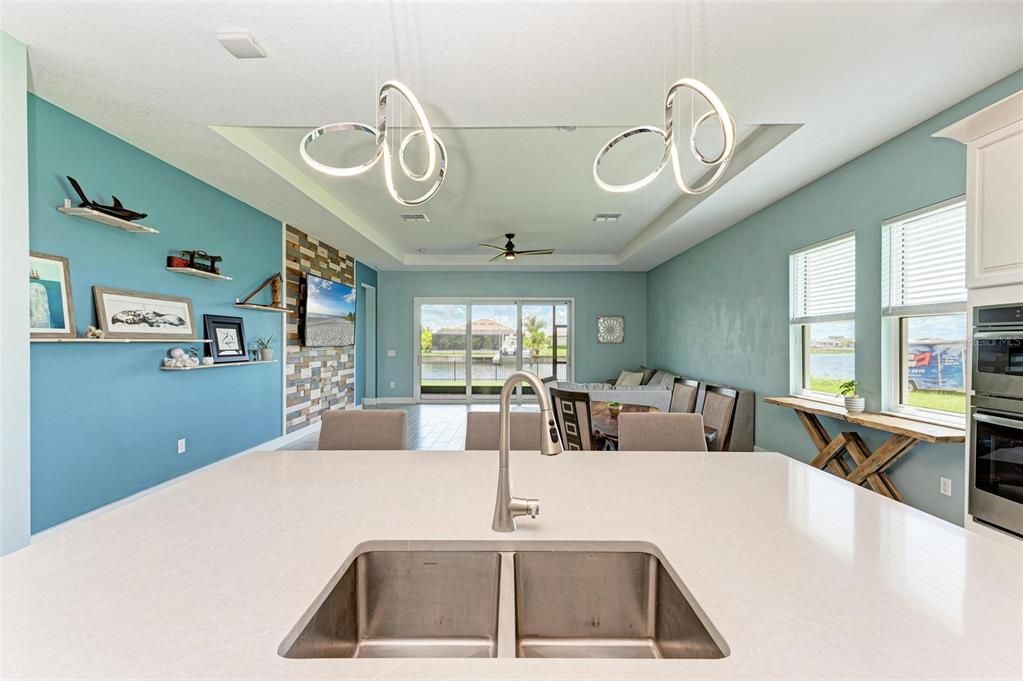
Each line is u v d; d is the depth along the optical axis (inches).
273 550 41.1
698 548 41.8
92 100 109.2
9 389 86.3
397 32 83.5
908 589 35.0
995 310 78.7
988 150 79.6
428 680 25.5
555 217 239.6
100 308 123.0
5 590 34.2
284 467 68.4
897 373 128.9
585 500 54.3
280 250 219.5
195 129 124.3
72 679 25.2
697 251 264.7
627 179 180.5
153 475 143.9
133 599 33.2
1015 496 75.3
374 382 369.7
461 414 321.4
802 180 158.7
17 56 87.1
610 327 373.4
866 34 83.1
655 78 97.7
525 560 43.7
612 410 153.5
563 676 25.9
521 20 80.0
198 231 163.5
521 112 112.6
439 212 230.7
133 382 136.0
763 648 28.1
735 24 80.7
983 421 80.5
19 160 88.1
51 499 112.5
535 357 375.9
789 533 45.1
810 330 169.0
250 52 89.9
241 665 26.6
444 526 46.4
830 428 152.2
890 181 126.0
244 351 189.6
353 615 41.6
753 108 109.0
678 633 37.4
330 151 155.6
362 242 266.4
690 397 157.4
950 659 27.2
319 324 257.3
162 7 77.8
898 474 122.7
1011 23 79.7
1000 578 36.6
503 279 374.0
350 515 49.4
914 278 121.6
